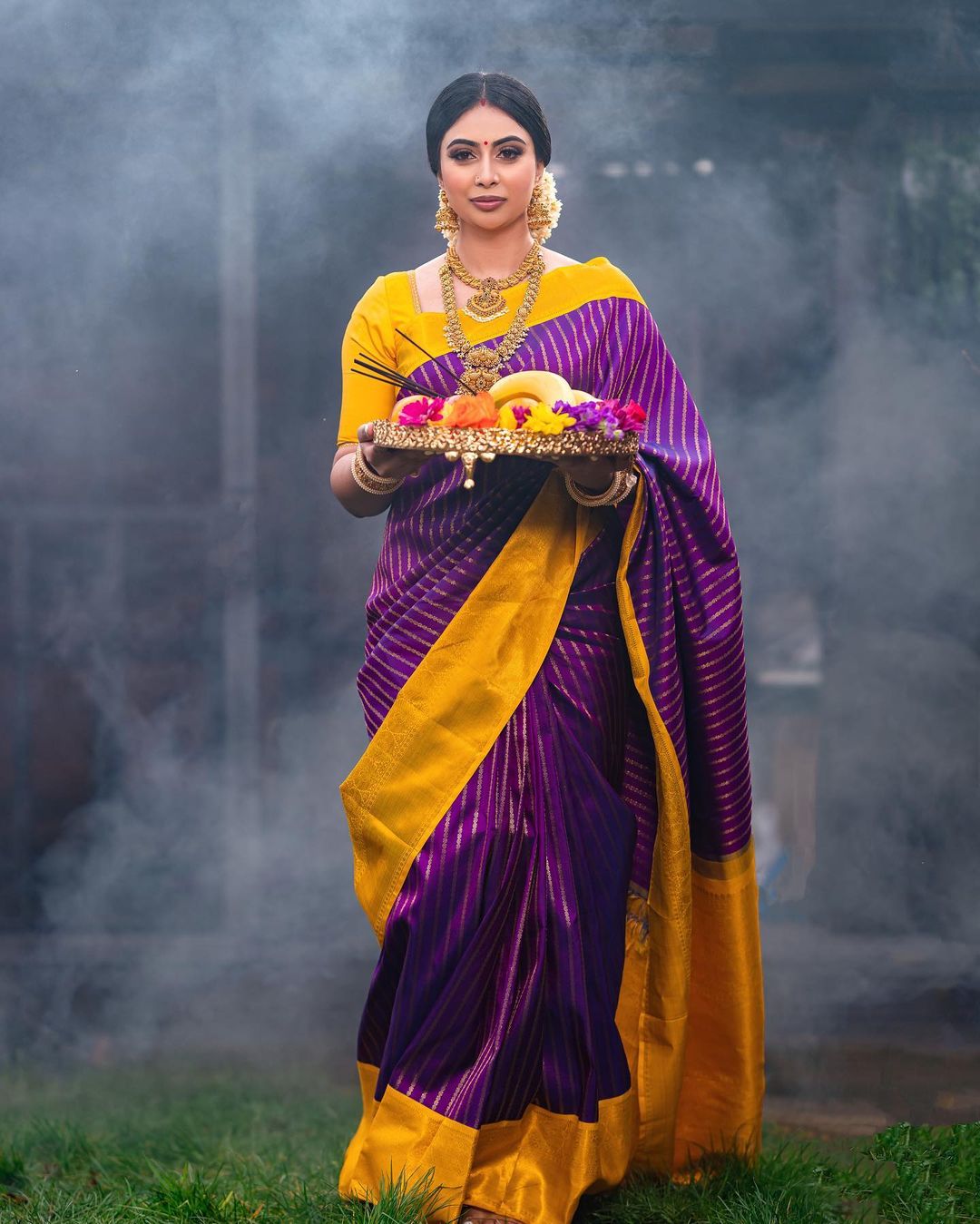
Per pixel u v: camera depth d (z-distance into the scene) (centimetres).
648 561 399
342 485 412
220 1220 391
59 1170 484
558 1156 377
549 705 393
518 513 400
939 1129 478
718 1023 424
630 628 396
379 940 398
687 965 403
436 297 419
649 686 395
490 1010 377
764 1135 515
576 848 390
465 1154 364
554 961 381
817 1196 402
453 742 389
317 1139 545
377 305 423
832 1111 564
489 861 380
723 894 419
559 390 379
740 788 415
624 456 377
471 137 407
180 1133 534
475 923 377
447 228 424
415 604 400
